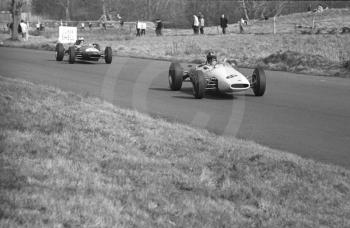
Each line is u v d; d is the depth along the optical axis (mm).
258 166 9039
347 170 9602
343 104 17281
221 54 40969
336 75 26312
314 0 122438
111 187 6699
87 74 24422
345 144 11773
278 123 13961
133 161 8312
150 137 10312
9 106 11164
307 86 22016
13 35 59875
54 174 6773
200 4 114062
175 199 6770
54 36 69250
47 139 8719
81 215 5488
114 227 5402
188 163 8719
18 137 8500
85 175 7012
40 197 5699
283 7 120750
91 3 129625
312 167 9414
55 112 11281
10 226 4863
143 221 5797
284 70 29188
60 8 131750
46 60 32000
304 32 50531
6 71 23875
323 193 8055
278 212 7066
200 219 6281
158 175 7770
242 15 114188
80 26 93312
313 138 12297
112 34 71188
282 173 8766
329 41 42125
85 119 10953
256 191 7727
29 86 15195
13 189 5820
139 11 126438
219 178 8102
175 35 60250
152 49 45125
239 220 6559
